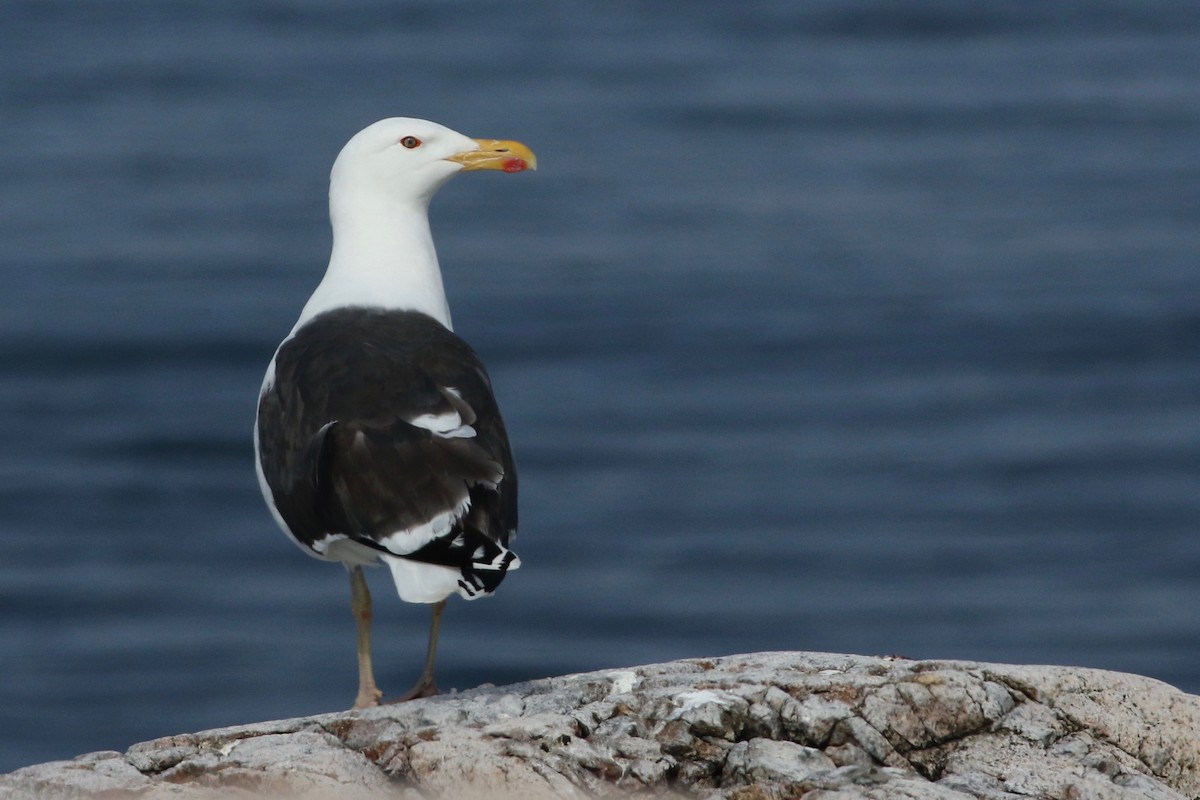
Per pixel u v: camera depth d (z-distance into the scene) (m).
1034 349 34.66
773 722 8.32
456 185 46.91
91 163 48.56
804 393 32.84
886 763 8.27
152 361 34.53
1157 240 41.12
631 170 47.69
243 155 49.25
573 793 7.79
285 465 9.18
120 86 57.25
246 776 7.93
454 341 9.70
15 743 21.64
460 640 24.12
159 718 22.27
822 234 42.25
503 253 40.97
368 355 9.30
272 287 38.50
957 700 8.51
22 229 42.59
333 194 10.78
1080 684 8.80
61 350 35.09
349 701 22.59
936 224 42.66
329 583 26.16
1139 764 8.46
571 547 26.69
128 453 30.75
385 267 10.51
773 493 28.52
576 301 37.72
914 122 52.03
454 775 7.95
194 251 40.97
